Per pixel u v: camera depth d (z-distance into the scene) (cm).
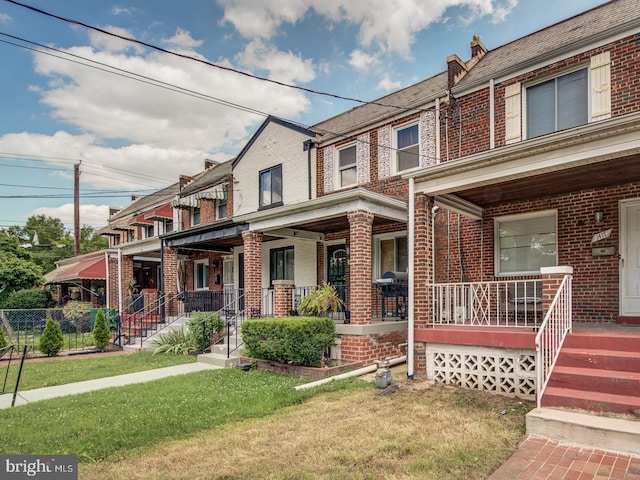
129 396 705
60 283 2645
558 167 635
